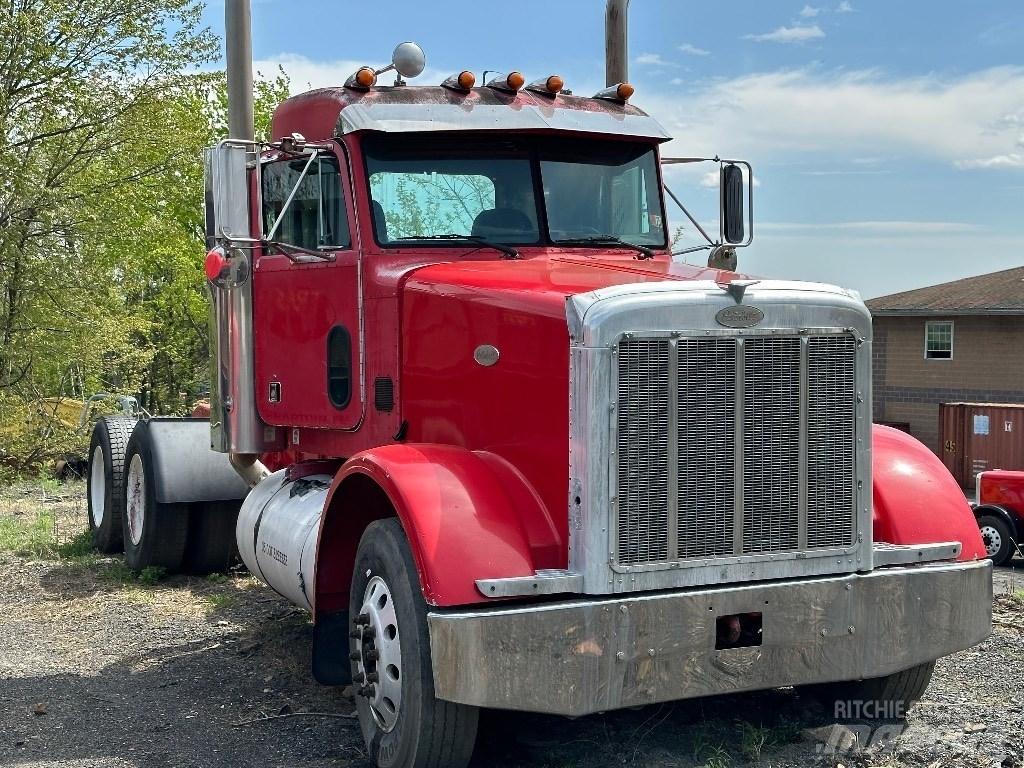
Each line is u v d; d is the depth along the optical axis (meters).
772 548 4.19
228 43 7.55
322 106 5.62
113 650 6.27
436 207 5.41
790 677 4.18
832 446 4.27
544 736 4.72
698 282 4.17
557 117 5.58
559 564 4.08
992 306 25.55
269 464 7.17
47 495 14.16
